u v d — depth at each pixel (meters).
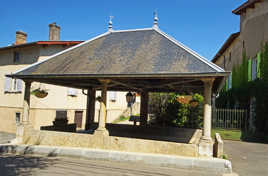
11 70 16.02
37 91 8.27
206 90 6.27
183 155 6.31
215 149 6.56
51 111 14.52
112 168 6.00
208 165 5.88
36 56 14.98
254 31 14.67
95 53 8.15
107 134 7.18
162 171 5.83
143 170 5.88
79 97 16.50
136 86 9.87
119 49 8.05
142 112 11.35
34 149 7.49
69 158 7.00
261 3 14.16
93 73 6.85
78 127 16.50
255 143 11.31
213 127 13.61
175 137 10.80
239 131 12.91
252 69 14.70
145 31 8.78
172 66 6.43
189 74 5.99
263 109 12.27
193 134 10.59
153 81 9.29
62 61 8.12
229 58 20.05
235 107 16.08
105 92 7.19
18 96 15.31
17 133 8.13
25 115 8.20
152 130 11.09
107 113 19.94
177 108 14.53
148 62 6.86
